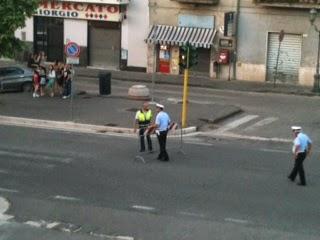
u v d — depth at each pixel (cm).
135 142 2323
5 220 1393
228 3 4178
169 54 4362
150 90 3706
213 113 2959
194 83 4012
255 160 2075
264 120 2916
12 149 2117
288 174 1875
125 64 4494
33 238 1279
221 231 1341
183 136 2522
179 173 1848
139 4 4388
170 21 4344
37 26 4659
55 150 2122
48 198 1568
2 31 3086
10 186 1667
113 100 3241
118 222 1394
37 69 3344
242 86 3975
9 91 3475
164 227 1363
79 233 1318
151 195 1608
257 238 1300
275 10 4084
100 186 1684
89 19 4509
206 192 1647
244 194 1638
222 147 2308
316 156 2181
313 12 3856
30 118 2706
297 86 4041
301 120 2931
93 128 2589
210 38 4212
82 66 4600
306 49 4069
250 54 4194
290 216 1458
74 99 3250
